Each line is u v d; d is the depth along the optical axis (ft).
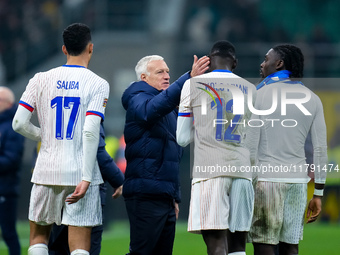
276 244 61.87
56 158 57.93
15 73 234.58
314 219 63.05
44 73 59.72
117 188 68.49
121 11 237.25
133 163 63.87
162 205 63.77
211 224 57.26
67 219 57.93
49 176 57.88
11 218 87.20
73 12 241.35
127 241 130.52
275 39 255.70
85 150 56.90
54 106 58.49
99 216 59.00
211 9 266.16
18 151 86.74
